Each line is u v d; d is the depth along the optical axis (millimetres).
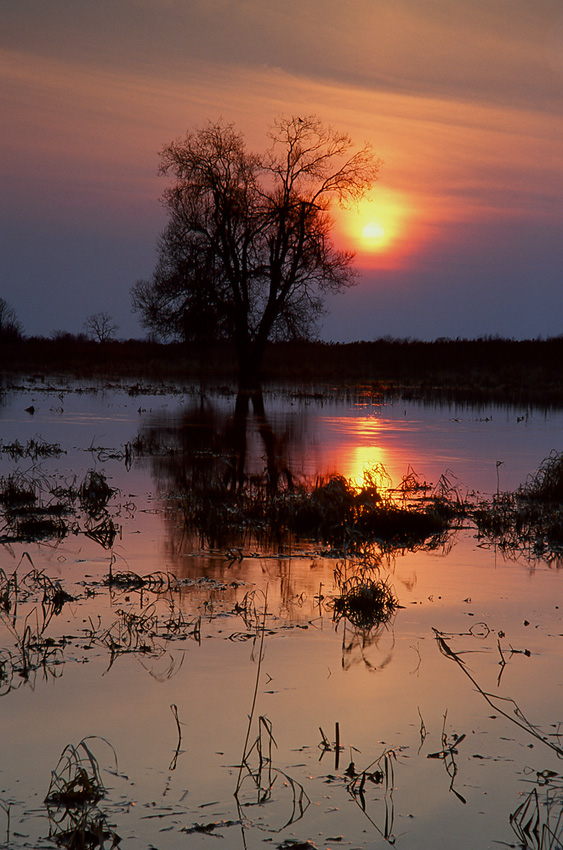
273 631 8727
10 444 24219
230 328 59156
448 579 10969
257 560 11852
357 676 7527
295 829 5223
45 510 15094
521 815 5406
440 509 15539
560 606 9781
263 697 7047
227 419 33156
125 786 5676
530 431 29812
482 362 70562
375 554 12352
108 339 130500
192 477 19094
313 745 6258
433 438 27312
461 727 6566
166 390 50219
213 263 57719
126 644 8266
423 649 8266
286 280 58625
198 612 9344
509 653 8172
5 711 6738
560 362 68625
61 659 7855
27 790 5613
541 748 6266
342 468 20703
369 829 5227
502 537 13688
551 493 17219
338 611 9406
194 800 5520
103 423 30875
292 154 57531
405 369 68625
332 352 79625
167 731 6426
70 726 6500
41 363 75375
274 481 18672
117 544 12648
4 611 9297
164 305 59219
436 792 5660
